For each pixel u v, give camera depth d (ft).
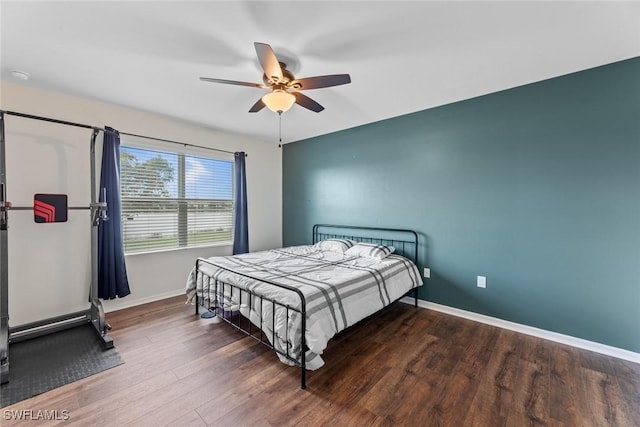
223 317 8.45
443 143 9.75
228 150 13.17
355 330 8.38
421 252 10.42
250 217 14.25
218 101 9.29
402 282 9.19
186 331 8.20
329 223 13.55
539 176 7.94
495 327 8.59
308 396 5.46
